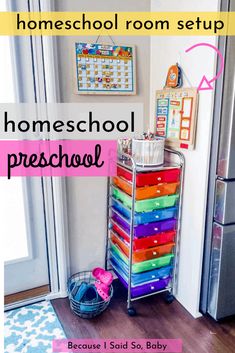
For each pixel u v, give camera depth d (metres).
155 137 1.78
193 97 1.56
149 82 1.93
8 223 1.80
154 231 1.75
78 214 1.91
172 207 1.76
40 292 1.95
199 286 1.71
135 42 1.83
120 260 1.89
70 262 1.96
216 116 1.48
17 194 1.79
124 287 2.04
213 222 1.59
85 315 1.74
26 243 1.86
